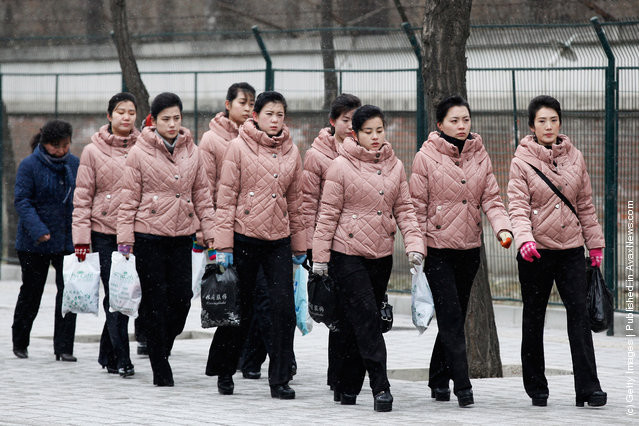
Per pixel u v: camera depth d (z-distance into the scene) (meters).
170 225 20.44
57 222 23.97
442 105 18.62
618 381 21.52
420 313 18.52
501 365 23.17
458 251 18.55
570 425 16.41
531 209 18.30
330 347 19.67
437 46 22.94
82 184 22.17
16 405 18.41
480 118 31.66
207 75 37.25
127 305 20.44
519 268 18.50
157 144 20.44
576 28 30.83
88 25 49.81
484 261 22.95
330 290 18.23
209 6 47.31
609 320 18.38
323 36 36.69
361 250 18.00
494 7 38.38
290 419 17.06
